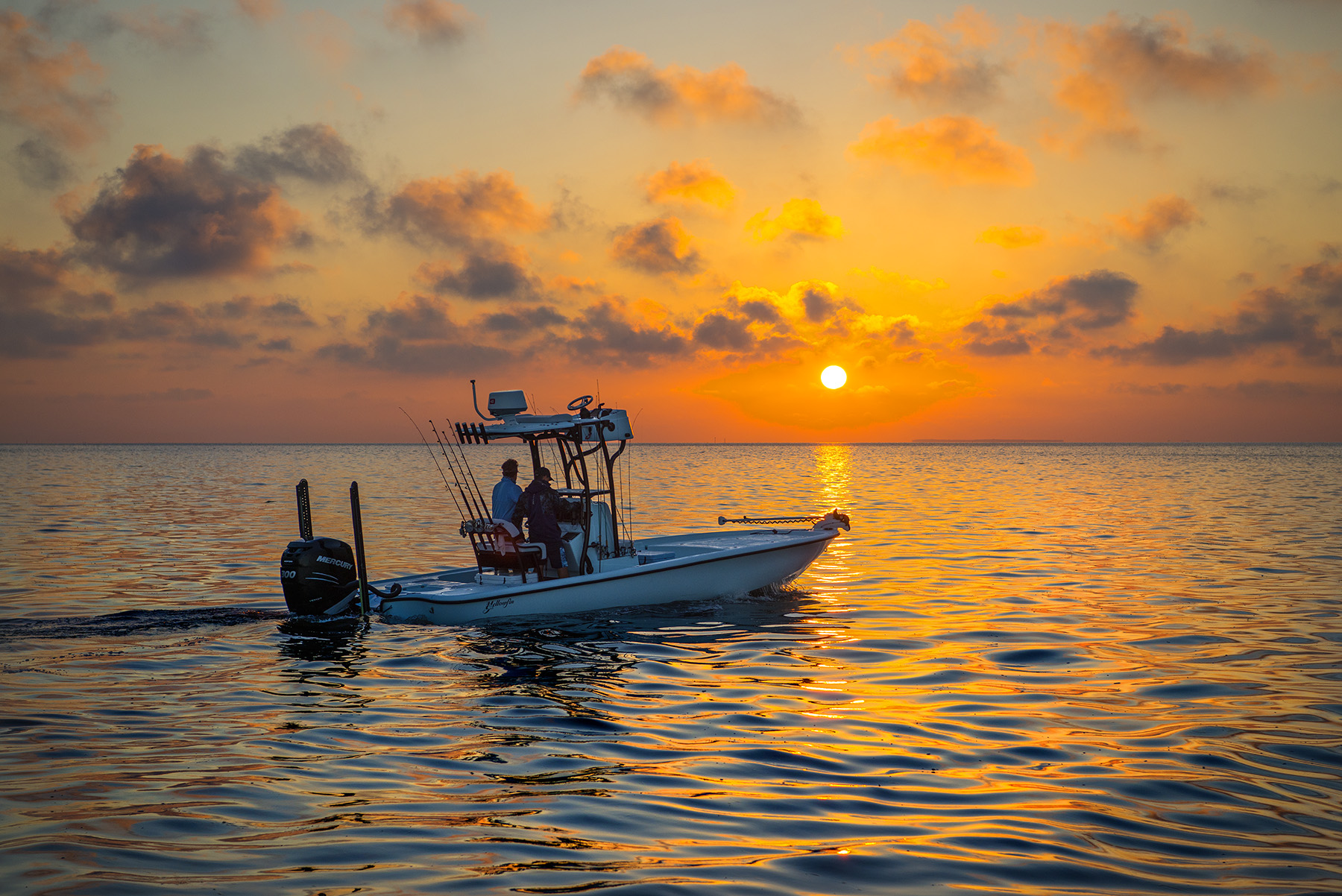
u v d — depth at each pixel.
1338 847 5.06
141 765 6.34
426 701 8.14
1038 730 7.27
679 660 9.81
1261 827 5.34
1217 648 10.30
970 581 15.39
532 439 12.55
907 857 4.85
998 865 4.77
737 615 12.41
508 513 12.37
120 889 4.32
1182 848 5.02
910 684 8.77
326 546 12.01
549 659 9.86
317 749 6.73
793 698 8.26
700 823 5.32
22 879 4.42
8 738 6.96
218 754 6.61
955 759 6.54
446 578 13.23
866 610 12.80
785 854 4.89
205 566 17.44
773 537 15.59
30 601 13.57
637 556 13.25
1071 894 4.45
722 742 6.91
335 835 5.08
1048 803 5.69
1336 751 6.73
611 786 5.95
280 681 8.88
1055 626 11.57
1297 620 11.92
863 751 6.73
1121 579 15.61
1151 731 7.25
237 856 4.78
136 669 9.34
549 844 4.98
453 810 5.49
